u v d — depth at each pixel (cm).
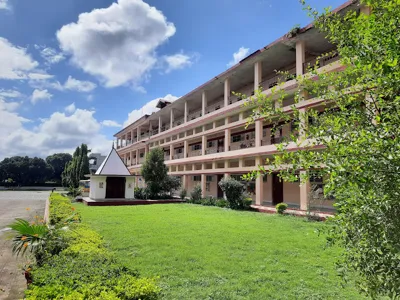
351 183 208
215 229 1024
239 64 1989
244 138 2292
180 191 2630
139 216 1375
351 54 274
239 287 502
